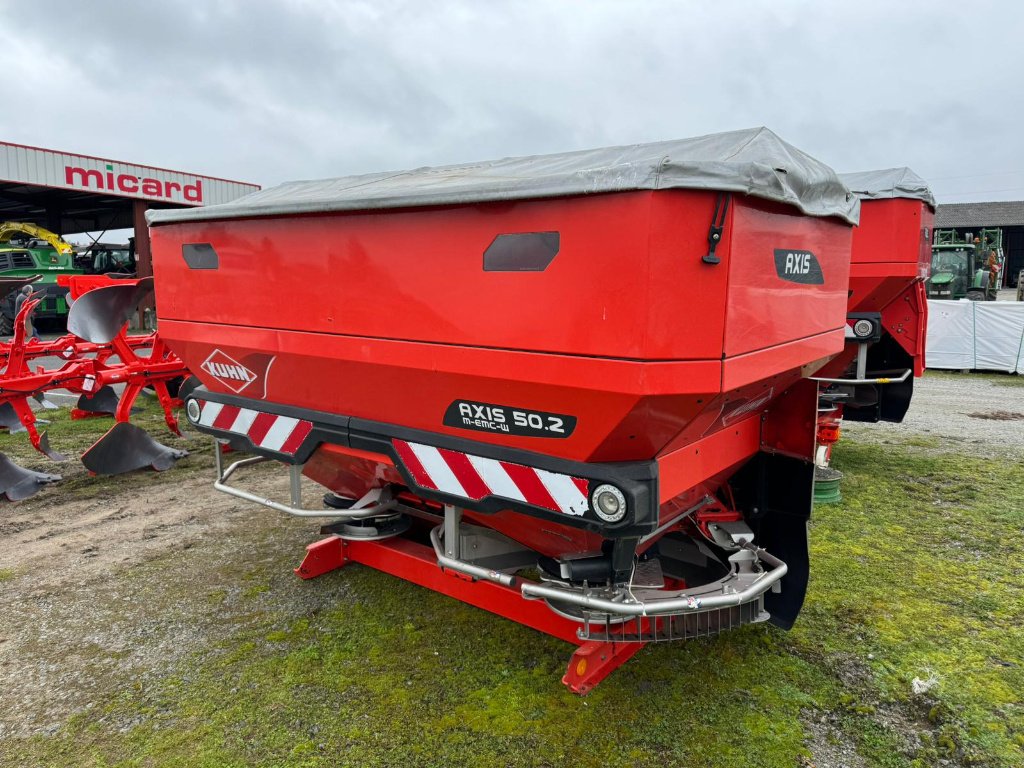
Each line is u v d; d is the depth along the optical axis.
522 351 2.15
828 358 3.02
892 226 5.57
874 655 3.15
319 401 3.01
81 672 3.02
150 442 6.31
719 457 2.87
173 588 3.82
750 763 2.46
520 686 2.91
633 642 2.71
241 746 2.54
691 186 1.83
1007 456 6.70
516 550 3.16
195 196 22.61
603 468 2.18
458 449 2.51
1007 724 2.66
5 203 24.94
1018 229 41.81
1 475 5.38
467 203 2.18
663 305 1.88
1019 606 3.61
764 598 3.30
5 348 6.89
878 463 6.45
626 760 2.47
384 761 2.46
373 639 3.28
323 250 2.69
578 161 2.88
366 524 3.67
